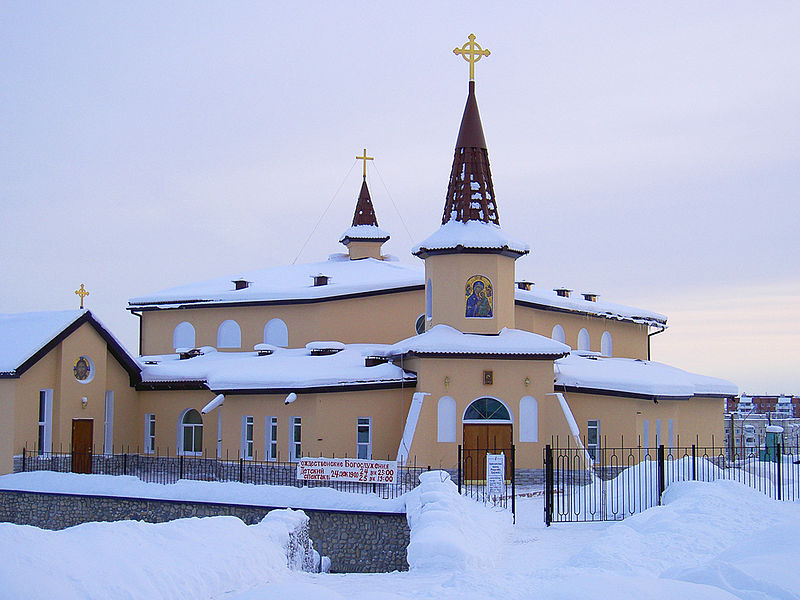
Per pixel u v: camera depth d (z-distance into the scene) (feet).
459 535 63.82
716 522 66.28
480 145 122.21
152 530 52.70
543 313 141.49
